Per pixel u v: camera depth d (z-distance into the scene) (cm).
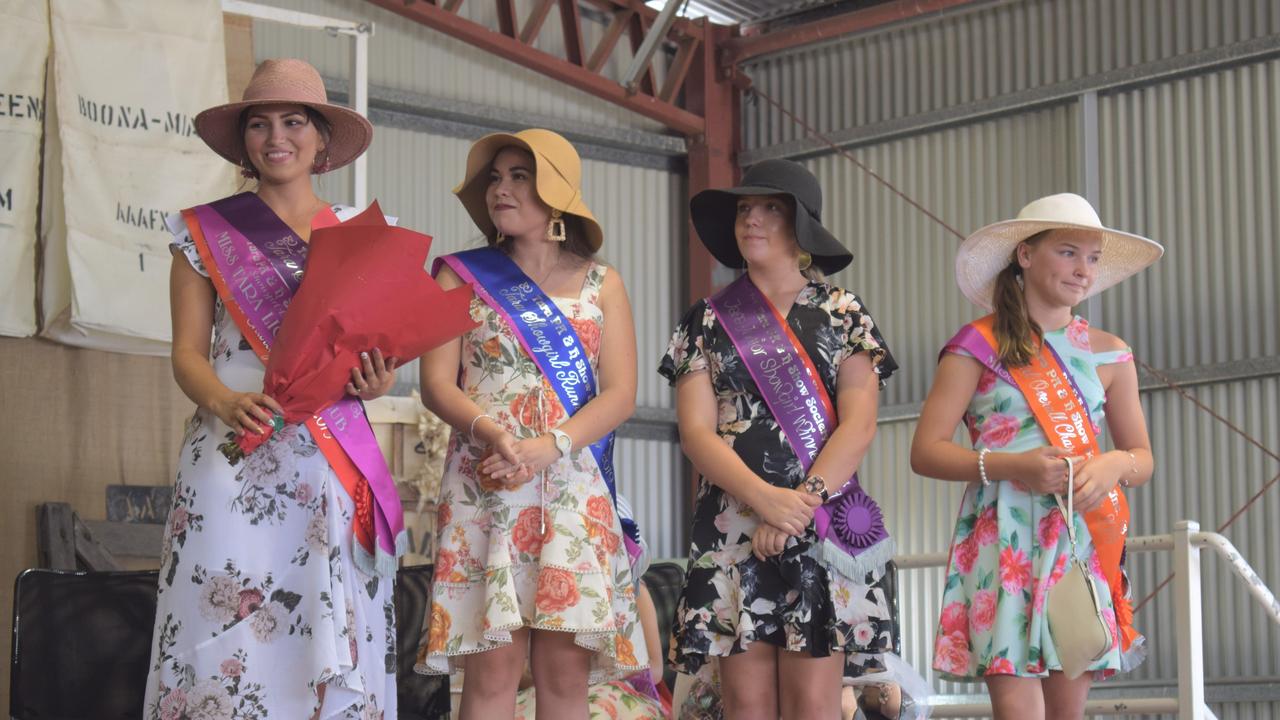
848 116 969
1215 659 805
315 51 853
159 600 306
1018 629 350
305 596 303
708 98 995
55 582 377
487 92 928
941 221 924
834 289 365
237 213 325
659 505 977
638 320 985
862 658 349
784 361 354
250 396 298
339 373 300
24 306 554
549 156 347
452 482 334
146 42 582
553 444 327
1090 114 871
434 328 302
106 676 377
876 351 356
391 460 664
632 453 971
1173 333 841
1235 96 830
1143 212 856
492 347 340
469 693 332
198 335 318
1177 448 833
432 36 905
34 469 560
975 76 919
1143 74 851
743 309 361
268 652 301
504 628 318
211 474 304
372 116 881
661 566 500
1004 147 909
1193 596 423
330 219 328
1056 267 369
